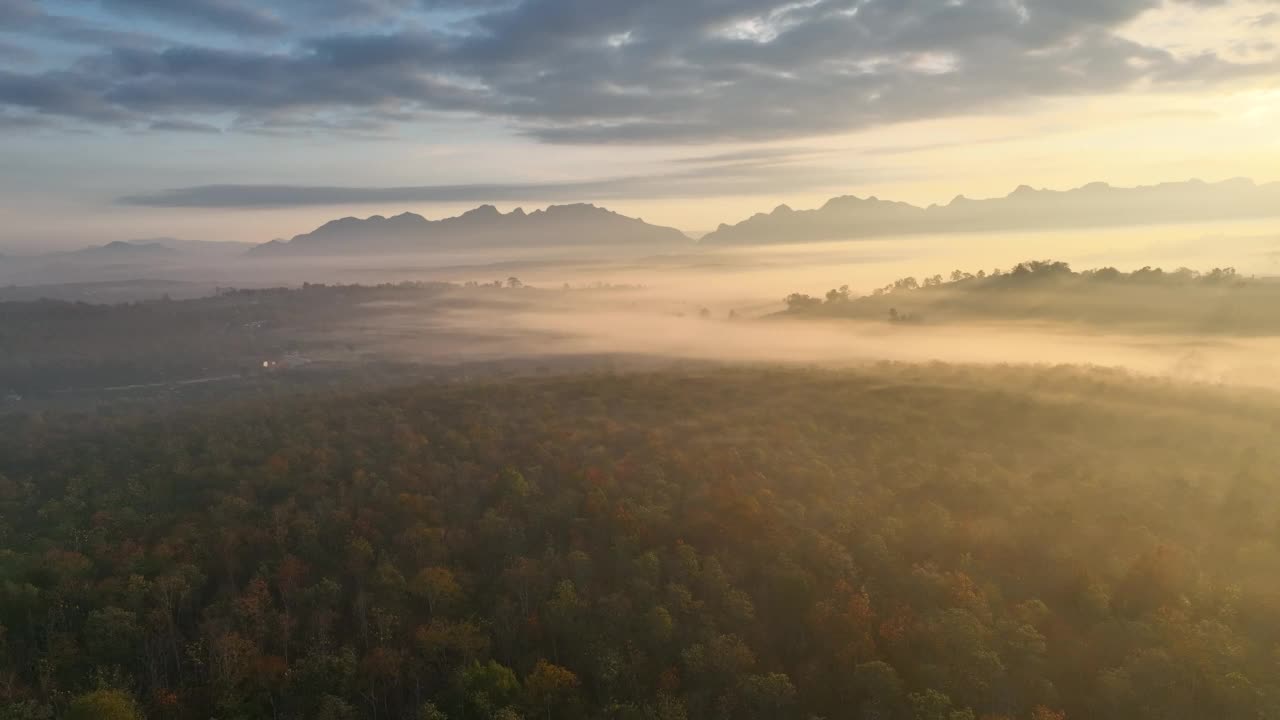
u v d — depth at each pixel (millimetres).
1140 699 54062
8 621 68625
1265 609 61719
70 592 71500
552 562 74250
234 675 61312
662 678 60375
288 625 66938
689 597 66500
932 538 75750
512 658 65000
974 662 57031
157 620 67625
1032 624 62156
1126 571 67688
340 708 57812
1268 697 51969
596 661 61594
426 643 64062
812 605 66250
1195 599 63844
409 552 78562
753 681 57938
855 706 58125
